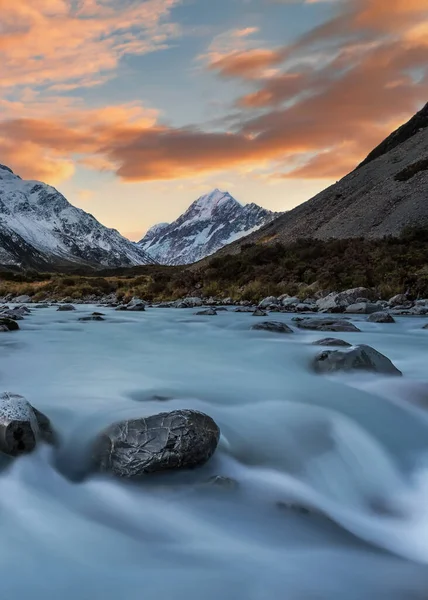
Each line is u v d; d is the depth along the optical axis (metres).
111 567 2.77
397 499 3.80
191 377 6.98
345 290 25.30
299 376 6.99
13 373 7.20
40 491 3.63
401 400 5.73
